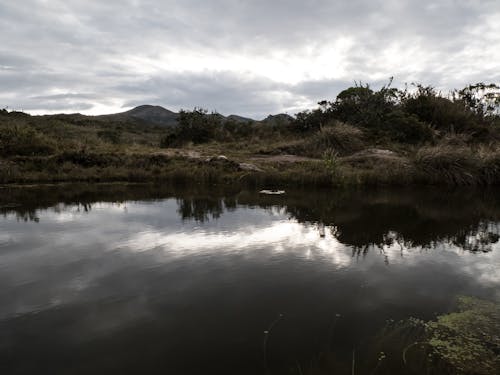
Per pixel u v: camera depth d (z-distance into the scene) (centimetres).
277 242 516
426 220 667
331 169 1154
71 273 397
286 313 304
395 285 364
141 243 509
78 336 270
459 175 1164
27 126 1727
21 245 500
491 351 254
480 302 327
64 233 563
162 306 318
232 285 363
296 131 2169
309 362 237
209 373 226
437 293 346
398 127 1694
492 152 1263
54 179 1194
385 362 238
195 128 2289
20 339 267
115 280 377
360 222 648
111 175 1229
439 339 267
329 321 291
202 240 526
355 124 1827
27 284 367
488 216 707
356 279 379
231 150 1772
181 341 263
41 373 227
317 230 586
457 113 1803
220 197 923
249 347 255
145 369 231
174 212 730
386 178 1147
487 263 433
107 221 646
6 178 1143
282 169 1295
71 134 2316
